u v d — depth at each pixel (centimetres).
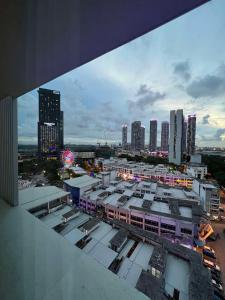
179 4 74
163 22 87
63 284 73
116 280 77
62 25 95
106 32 96
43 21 93
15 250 100
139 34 97
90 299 66
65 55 119
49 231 124
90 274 80
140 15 82
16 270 84
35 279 76
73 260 89
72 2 81
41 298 66
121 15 83
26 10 88
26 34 102
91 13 85
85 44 106
